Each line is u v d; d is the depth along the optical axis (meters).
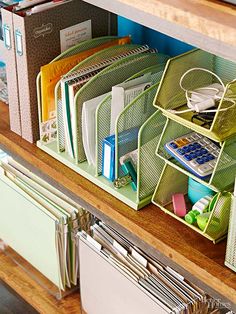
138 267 1.46
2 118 1.72
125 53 1.55
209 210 1.34
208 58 1.41
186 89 1.39
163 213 1.40
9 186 1.69
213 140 1.32
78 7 1.54
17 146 1.62
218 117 1.24
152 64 1.55
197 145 1.35
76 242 1.62
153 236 1.34
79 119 1.48
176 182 1.43
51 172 1.56
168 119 1.34
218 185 1.28
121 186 1.45
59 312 1.69
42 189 1.68
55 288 1.76
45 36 1.50
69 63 1.52
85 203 1.51
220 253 1.30
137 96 1.42
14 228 1.77
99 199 1.45
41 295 1.74
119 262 1.46
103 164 1.48
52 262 1.67
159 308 1.37
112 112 1.44
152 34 1.75
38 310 1.72
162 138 1.37
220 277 1.24
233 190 1.31
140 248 1.45
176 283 1.43
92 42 1.57
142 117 1.47
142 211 1.41
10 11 1.47
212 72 1.42
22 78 1.54
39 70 1.53
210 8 1.08
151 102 1.46
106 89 1.49
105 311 1.58
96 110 1.42
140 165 1.38
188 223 1.35
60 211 1.60
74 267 1.68
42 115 1.56
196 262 1.28
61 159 1.56
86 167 1.52
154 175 1.43
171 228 1.36
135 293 1.42
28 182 1.70
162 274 1.45
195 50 1.36
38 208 1.61
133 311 1.47
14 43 1.50
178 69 1.34
